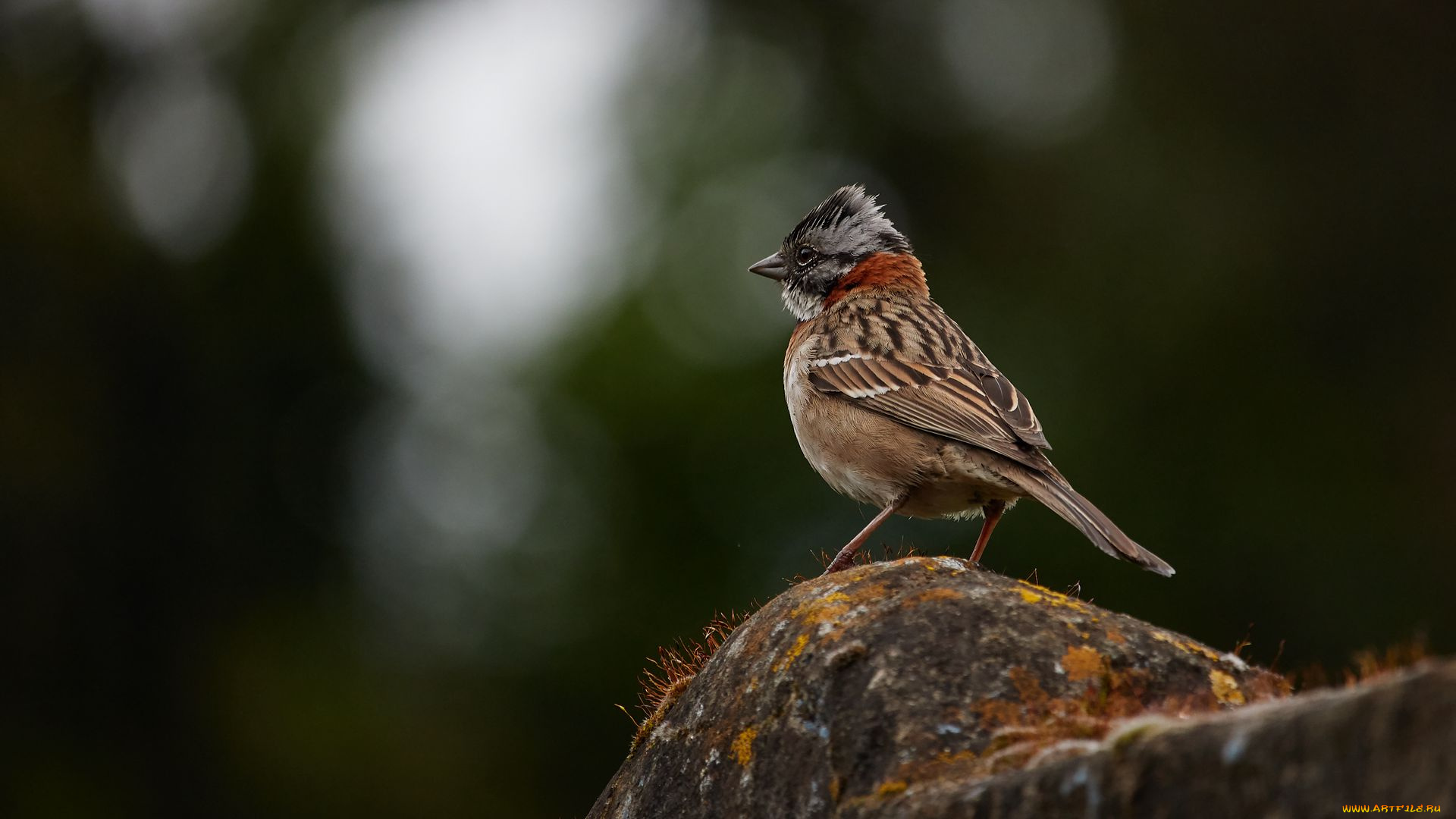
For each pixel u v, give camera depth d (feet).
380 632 49.34
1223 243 57.06
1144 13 59.98
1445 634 51.93
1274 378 55.36
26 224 54.03
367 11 56.24
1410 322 59.06
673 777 16.33
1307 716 10.44
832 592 16.42
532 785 46.60
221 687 51.26
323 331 54.03
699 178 52.06
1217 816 10.73
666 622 45.14
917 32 57.36
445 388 49.80
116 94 57.62
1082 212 56.34
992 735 13.98
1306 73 60.49
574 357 48.44
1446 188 60.23
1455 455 55.62
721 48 55.88
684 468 46.68
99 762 53.11
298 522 54.03
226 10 56.95
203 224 55.52
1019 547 46.83
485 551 47.26
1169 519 51.78
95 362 55.21
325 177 54.08
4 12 56.65
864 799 13.75
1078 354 53.78
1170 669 14.85
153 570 54.65
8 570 53.52
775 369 47.75
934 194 56.44
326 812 47.65
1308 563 52.39
